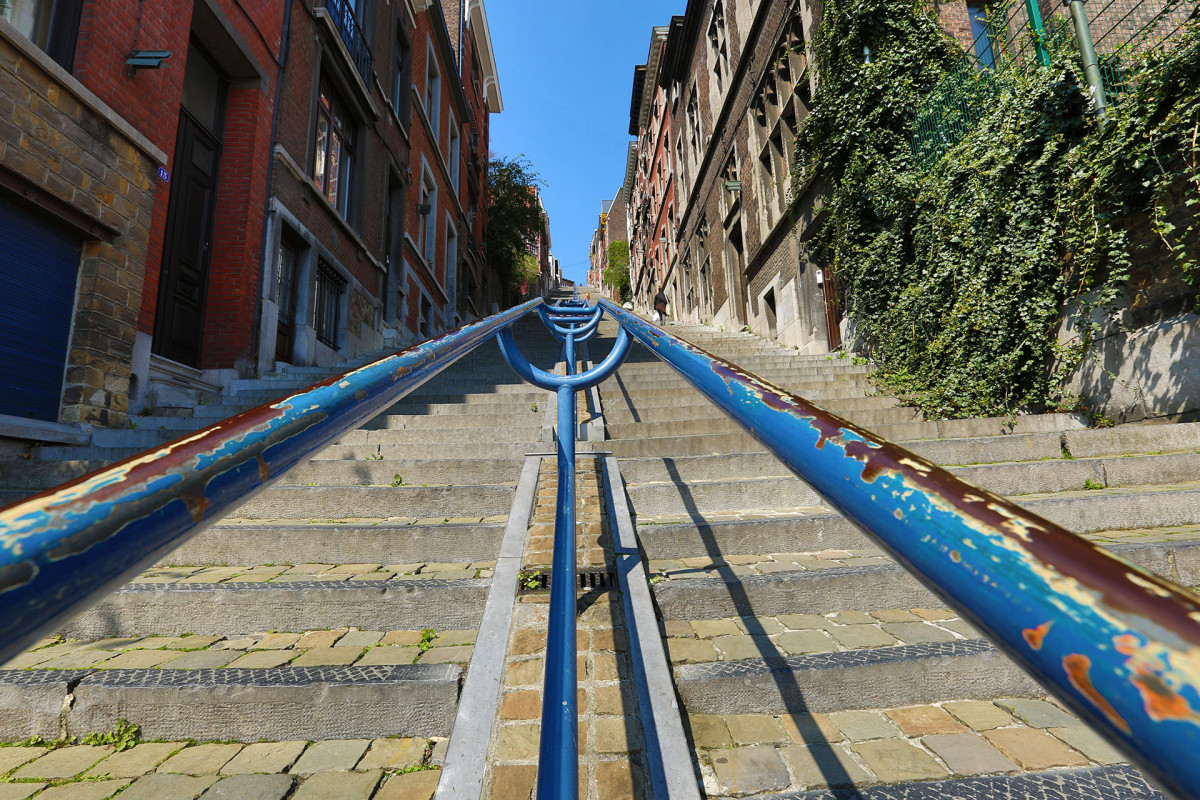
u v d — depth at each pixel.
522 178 28.94
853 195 8.20
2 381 4.30
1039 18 5.43
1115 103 4.61
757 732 1.83
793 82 11.61
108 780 1.66
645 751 1.59
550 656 1.06
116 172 5.19
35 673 1.94
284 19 8.44
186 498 0.46
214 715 1.85
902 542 0.43
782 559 2.95
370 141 11.88
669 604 2.44
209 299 7.20
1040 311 5.14
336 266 9.88
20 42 4.28
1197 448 3.96
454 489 3.49
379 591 2.41
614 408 5.84
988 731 1.82
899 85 7.66
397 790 1.61
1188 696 0.21
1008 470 3.73
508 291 33.84
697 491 3.67
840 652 2.11
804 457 0.59
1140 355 4.48
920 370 6.49
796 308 11.13
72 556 0.36
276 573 2.79
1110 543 2.82
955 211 6.02
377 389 0.82
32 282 4.53
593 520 3.10
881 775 1.62
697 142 21.58
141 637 2.37
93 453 4.47
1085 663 0.25
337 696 1.86
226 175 7.52
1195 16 4.04
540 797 0.75
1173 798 0.20
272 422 0.59
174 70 6.04
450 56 18.66
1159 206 4.29
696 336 12.68
